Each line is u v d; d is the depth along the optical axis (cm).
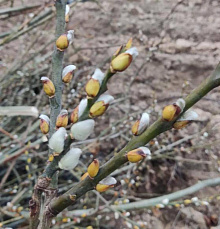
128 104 63
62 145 13
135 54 12
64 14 16
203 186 42
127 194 50
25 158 50
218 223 45
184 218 47
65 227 45
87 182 14
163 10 74
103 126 63
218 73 11
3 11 51
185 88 57
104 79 13
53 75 15
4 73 65
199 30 68
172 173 52
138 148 12
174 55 66
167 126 12
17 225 49
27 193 48
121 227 49
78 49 68
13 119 57
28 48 63
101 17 79
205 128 52
